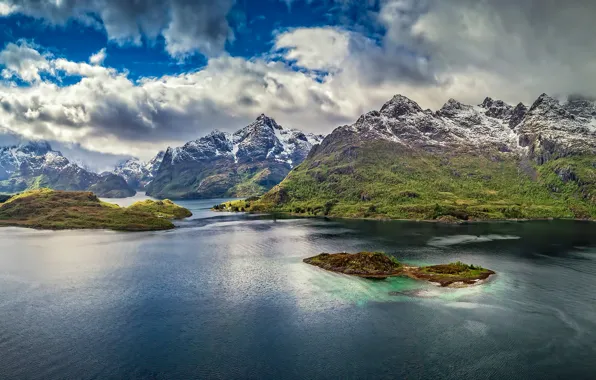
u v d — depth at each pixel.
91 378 72.00
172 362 77.56
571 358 77.44
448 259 163.75
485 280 129.25
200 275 141.75
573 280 129.75
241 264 160.00
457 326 93.00
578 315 98.88
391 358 78.44
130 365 76.38
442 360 77.38
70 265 159.38
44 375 72.75
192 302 111.31
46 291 121.94
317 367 75.44
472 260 161.38
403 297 114.06
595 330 89.88
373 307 106.12
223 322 96.75
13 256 179.75
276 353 81.00
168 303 110.44
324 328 92.75
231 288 124.56
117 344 85.06
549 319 96.56
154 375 73.06
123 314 102.31
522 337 86.75
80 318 99.44
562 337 86.50
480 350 81.06
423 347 82.69
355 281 131.50
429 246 197.38
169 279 136.25
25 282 132.62
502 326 92.62
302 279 134.88
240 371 74.38
